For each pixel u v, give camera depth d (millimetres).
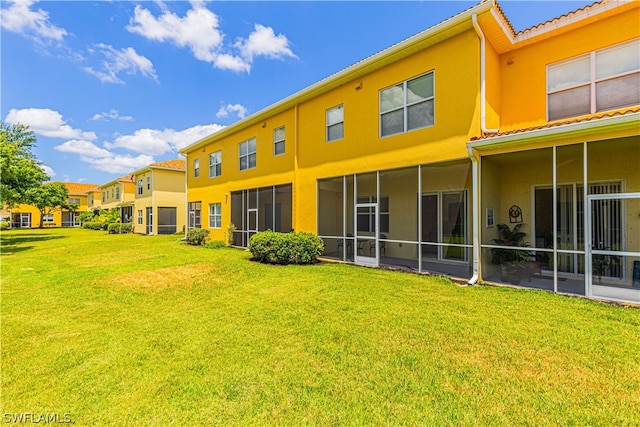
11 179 18562
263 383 3086
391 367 3332
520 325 4391
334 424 2484
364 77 9297
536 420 2482
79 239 21734
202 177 18234
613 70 6449
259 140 13625
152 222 26094
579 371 3186
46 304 5926
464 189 8945
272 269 9070
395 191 10727
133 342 4129
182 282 7684
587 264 5789
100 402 2844
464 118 7102
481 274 7055
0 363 3592
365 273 8234
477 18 6641
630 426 2408
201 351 3820
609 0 6270
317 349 3797
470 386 2957
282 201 13430
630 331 4133
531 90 7488
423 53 7891
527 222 8000
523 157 7301
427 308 5211
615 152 6777
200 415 2631
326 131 10555
